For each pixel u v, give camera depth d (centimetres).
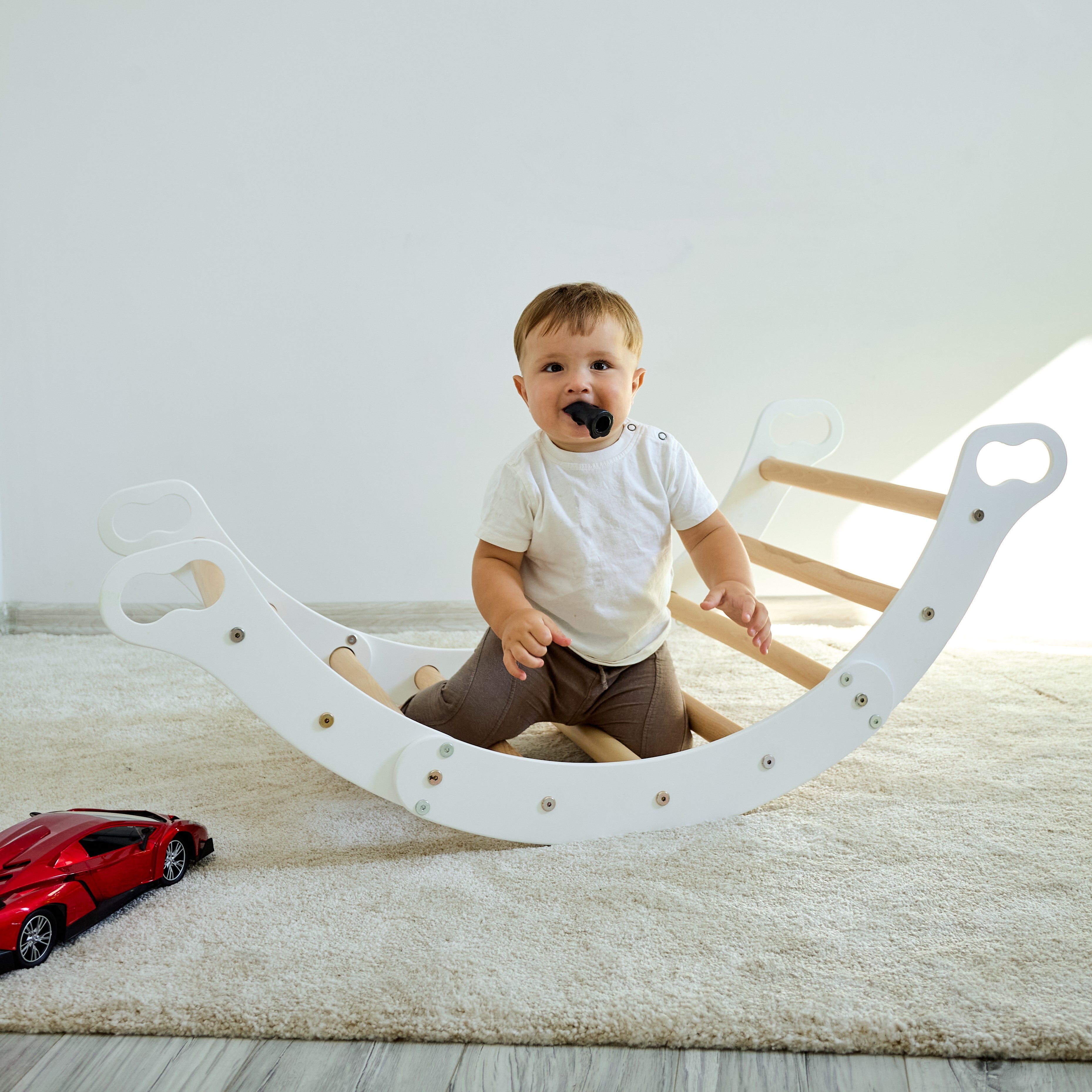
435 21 203
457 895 89
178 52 203
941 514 107
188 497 134
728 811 106
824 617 222
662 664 117
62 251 208
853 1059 67
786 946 79
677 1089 65
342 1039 70
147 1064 67
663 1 203
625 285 211
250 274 209
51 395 212
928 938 80
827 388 215
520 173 207
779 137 207
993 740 134
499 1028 69
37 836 83
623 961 77
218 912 86
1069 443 217
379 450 215
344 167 206
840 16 204
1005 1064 67
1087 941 80
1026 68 205
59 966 77
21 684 169
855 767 123
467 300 211
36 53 202
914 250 211
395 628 220
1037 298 213
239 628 90
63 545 216
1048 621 220
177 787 120
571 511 106
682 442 216
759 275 211
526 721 113
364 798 116
